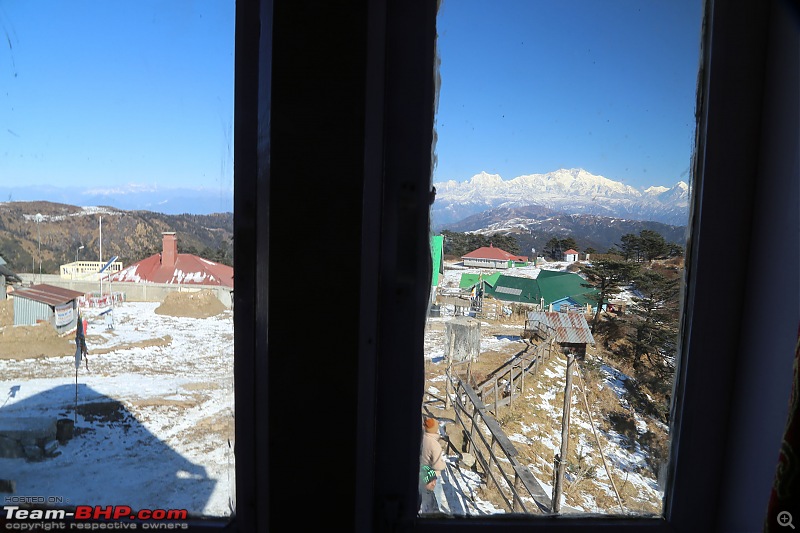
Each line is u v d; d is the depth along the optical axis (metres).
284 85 0.75
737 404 0.86
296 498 0.82
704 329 0.86
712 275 0.85
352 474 0.82
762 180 0.82
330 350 0.79
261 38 0.77
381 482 0.87
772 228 0.80
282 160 0.76
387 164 0.81
